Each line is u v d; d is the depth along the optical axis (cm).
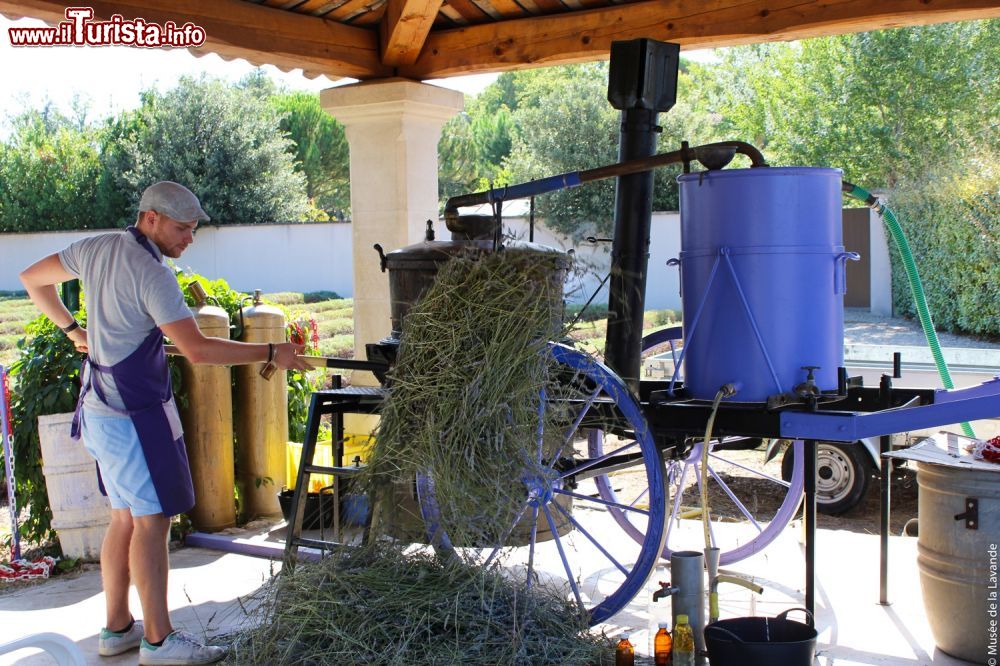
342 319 1617
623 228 350
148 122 2747
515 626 290
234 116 2716
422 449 312
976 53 1675
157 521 317
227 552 453
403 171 555
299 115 3609
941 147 1670
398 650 286
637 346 352
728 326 302
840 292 308
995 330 1217
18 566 418
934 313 1327
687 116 2005
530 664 288
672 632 297
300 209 2827
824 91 1809
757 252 297
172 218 316
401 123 550
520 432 302
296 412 569
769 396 298
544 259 322
